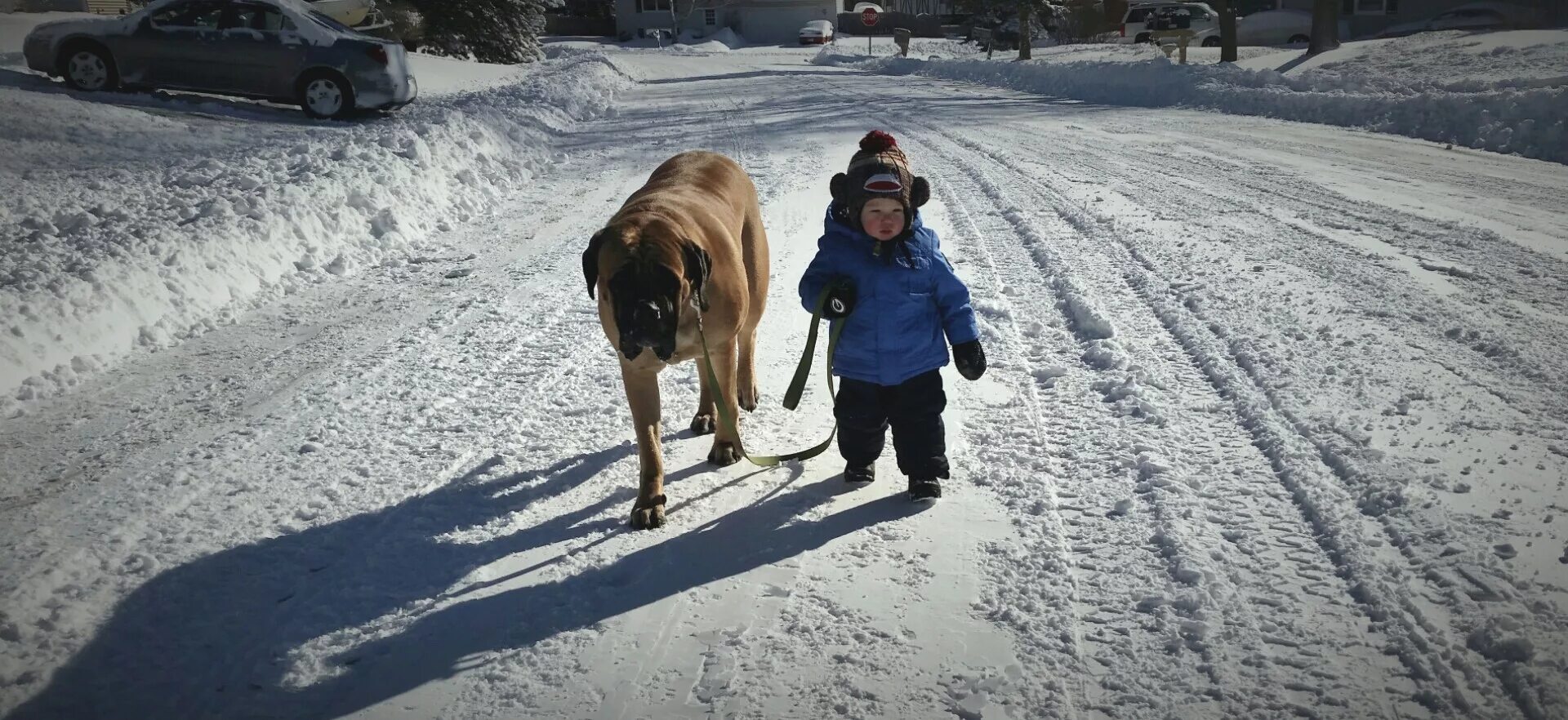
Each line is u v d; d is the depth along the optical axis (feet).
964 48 148.05
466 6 114.93
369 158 32.37
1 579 11.34
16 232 23.80
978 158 40.60
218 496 13.50
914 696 9.14
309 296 23.49
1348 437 13.57
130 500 13.34
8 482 13.91
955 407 15.90
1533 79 46.47
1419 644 9.29
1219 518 11.84
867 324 12.55
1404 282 20.72
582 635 10.32
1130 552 11.32
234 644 10.30
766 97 76.13
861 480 13.61
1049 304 20.92
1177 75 66.03
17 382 16.93
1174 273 22.30
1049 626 10.07
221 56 48.24
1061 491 12.90
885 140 12.35
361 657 10.07
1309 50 79.15
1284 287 20.80
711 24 208.33
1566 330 17.42
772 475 14.07
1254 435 14.03
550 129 54.29
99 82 48.62
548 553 12.02
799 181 36.06
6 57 55.21
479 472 14.26
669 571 11.53
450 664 9.90
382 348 19.71
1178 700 8.86
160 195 27.55
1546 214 26.45
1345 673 9.02
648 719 8.98
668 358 11.07
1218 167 36.65
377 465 14.48
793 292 22.75
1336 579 10.46
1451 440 13.32
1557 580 10.03
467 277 25.11
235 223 24.48
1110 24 141.49
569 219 31.83
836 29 208.85
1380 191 30.50
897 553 11.69
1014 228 27.94
